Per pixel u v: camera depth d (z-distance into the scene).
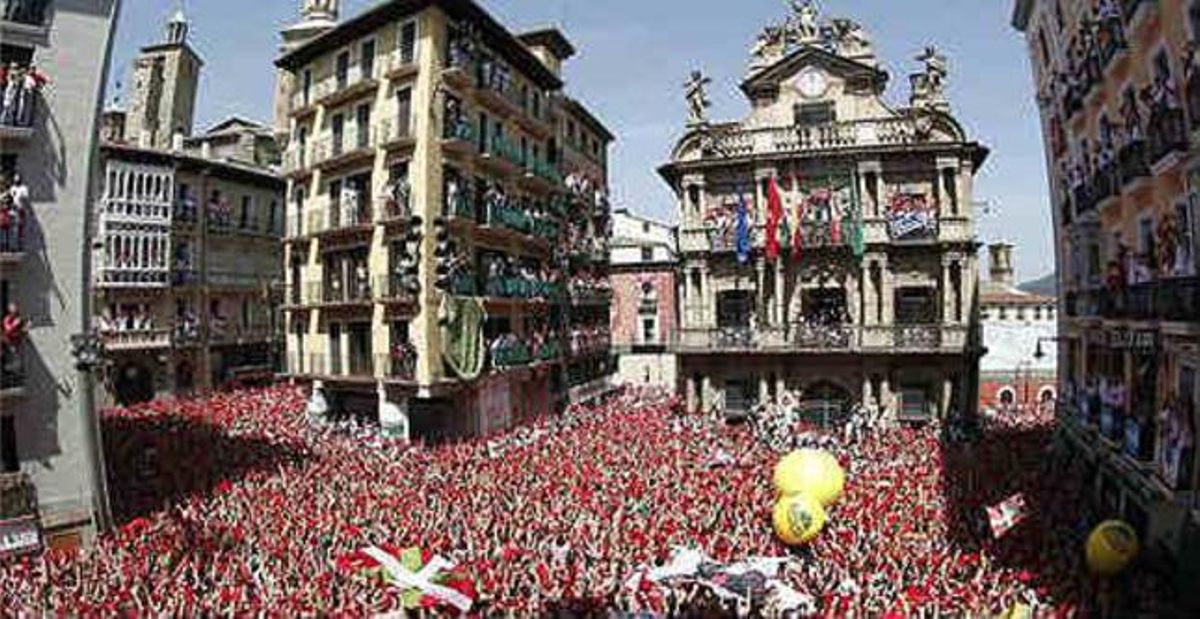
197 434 40.81
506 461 35.34
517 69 52.34
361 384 45.00
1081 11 29.67
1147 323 23.55
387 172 43.62
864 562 22.20
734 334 48.41
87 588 20.00
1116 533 21.38
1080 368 33.28
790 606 18.97
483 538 24.25
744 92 50.03
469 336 43.44
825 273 48.31
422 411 44.25
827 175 48.16
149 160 56.00
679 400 51.78
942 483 31.31
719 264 50.19
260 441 39.31
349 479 31.59
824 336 46.94
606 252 68.19
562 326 57.47
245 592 19.58
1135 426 23.75
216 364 61.69
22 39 25.72
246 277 64.44
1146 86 23.44
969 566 21.89
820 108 48.72
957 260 45.84
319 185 47.84
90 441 26.81
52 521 25.64
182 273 58.12
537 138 55.25
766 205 49.06
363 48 45.75
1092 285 31.33
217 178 61.69
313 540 23.88
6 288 25.31
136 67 64.50
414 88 42.53
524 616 18.98
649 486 30.62
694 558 21.05
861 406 47.31
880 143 46.88
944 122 46.06
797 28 49.97
